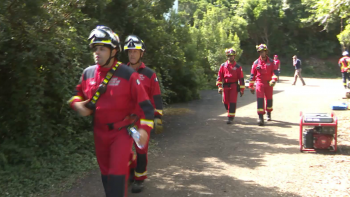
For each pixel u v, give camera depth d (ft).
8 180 16.72
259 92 31.19
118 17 27.12
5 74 19.11
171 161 20.99
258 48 30.89
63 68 20.01
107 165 12.56
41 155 19.43
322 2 38.45
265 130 29.19
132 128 11.87
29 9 16.69
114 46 11.86
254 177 18.02
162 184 17.19
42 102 19.11
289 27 159.94
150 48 29.30
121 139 11.90
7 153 18.33
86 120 23.80
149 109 11.89
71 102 12.40
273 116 35.40
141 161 15.93
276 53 165.07
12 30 17.20
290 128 29.73
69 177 17.84
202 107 42.29
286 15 159.43
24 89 18.31
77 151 21.26
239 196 15.60
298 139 25.88
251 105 43.34
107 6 26.53
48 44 17.79
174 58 34.27
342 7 36.45
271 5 158.40
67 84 20.01
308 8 139.23
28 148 18.84
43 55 18.04
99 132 12.24
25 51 17.69
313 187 16.44
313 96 49.42
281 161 20.57
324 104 41.22
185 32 40.06
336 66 153.69
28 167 17.98
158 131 16.16
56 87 19.39
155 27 29.86
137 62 16.17
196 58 48.26
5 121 19.52
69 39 19.08
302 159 20.83
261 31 162.91
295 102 43.78
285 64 161.07
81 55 21.68
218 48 80.23
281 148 23.47
